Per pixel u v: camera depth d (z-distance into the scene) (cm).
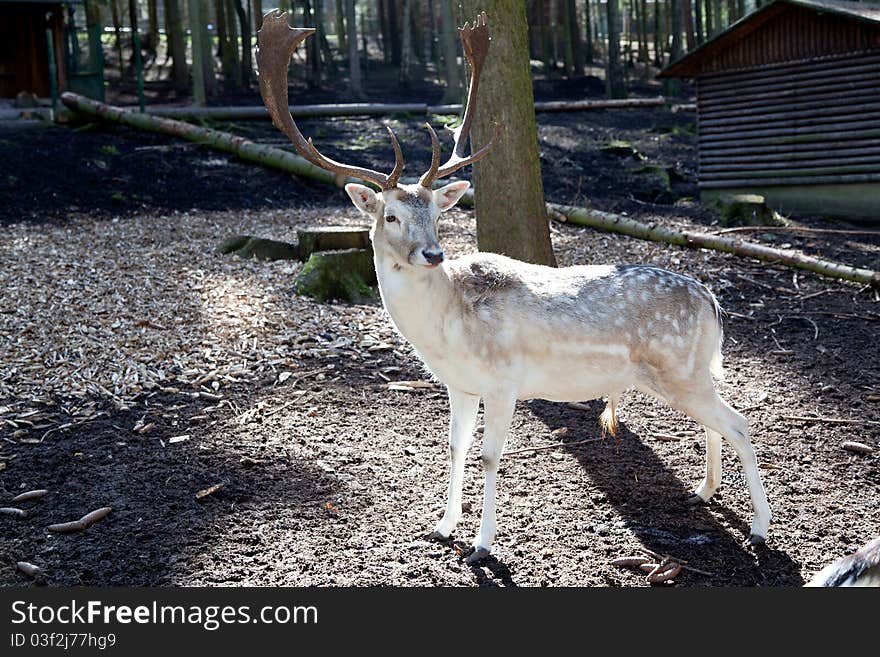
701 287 432
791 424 552
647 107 2208
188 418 545
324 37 2667
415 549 409
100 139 1432
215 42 3159
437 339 395
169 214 1122
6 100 1778
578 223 1059
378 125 1789
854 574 260
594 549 412
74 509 438
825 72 1174
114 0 2522
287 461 493
